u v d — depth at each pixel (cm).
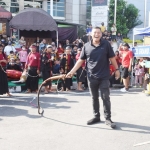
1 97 884
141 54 878
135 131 538
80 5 2866
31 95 926
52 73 1041
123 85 1130
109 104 566
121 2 3259
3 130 546
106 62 554
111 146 463
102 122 594
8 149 452
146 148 454
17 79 1046
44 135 517
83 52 562
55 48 1498
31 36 2005
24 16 1548
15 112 685
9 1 2369
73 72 570
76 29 2141
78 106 753
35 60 968
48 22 1550
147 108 732
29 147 460
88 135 516
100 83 559
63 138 501
